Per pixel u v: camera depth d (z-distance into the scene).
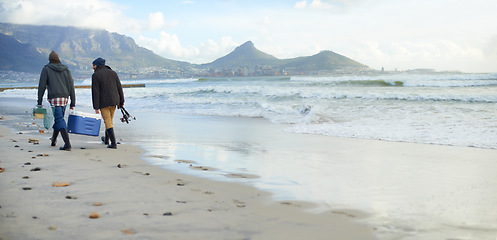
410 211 3.27
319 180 4.57
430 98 17.30
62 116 6.38
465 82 27.78
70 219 2.67
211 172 5.00
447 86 28.11
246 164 5.62
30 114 14.95
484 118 10.69
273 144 7.80
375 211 3.27
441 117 11.28
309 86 32.31
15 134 8.76
